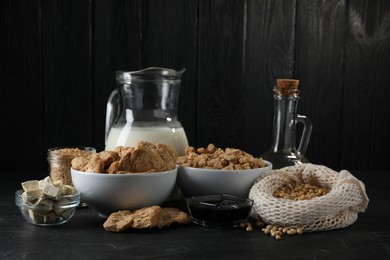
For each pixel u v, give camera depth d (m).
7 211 1.25
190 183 1.23
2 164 1.67
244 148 1.68
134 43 1.64
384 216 1.25
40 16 1.64
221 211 1.15
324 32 1.67
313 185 1.25
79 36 1.64
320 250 1.08
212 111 1.67
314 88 1.68
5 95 1.65
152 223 1.13
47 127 1.66
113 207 1.18
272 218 1.15
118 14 1.64
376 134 1.70
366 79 1.69
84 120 1.66
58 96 1.66
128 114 1.30
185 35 1.65
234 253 1.06
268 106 1.67
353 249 1.08
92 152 1.29
